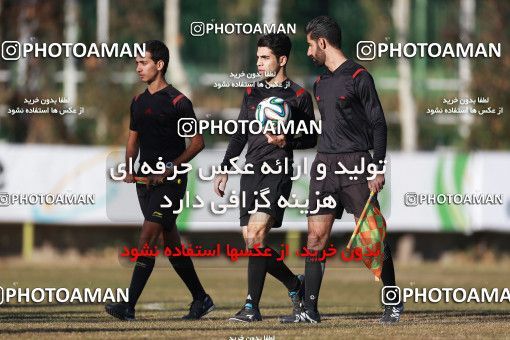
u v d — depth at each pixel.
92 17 97.06
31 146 71.19
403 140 94.62
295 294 33.47
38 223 73.38
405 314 37.03
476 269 74.75
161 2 103.81
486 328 30.12
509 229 74.50
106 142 88.44
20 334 27.84
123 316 33.34
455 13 97.12
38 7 90.69
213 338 27.41
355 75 31.25
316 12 103.44
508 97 92.69
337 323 31.94
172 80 94.25
